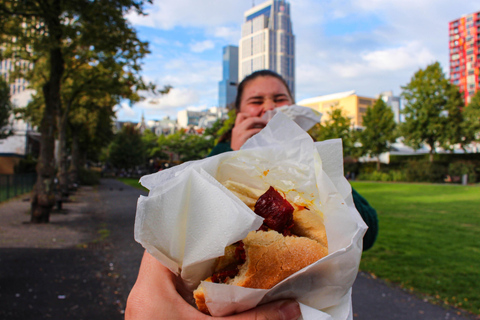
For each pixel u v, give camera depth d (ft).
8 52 40.19
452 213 46.29
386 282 19.24
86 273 20.45
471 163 123.03
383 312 15.30
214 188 3.28
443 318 14.69
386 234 32.14
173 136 203.51
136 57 42.32
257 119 7.11
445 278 19.70
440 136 135.85
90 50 43.27
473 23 478.18
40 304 15.44
